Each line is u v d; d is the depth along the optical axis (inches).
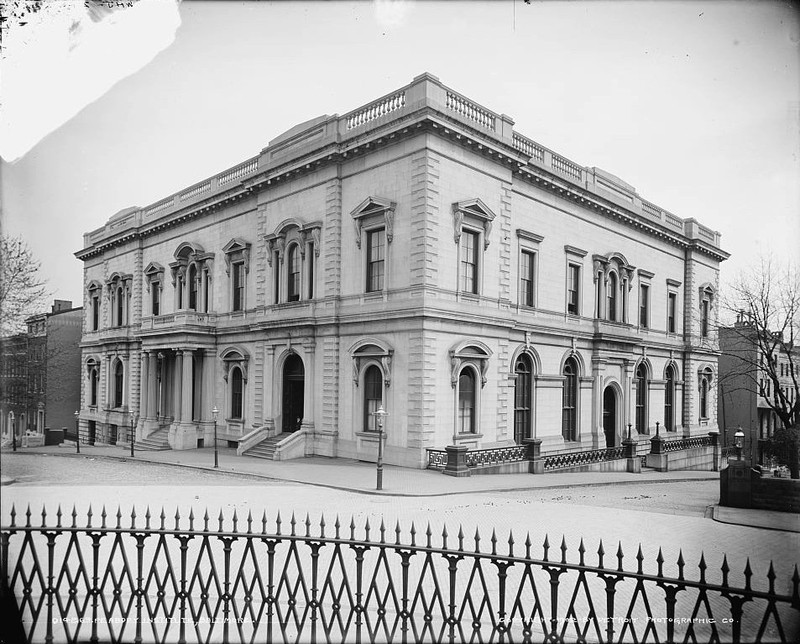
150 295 1642.5
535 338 1183.6
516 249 1142.3
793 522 570.3
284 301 1199.6
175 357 1503.4
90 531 247.1
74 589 241.3
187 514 554.9
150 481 788.6
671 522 573.3
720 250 1787.6
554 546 463.5
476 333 1025.5
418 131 954.1
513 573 391.9
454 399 975.0
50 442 1562.5
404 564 239.8
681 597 354.0
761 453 915.4
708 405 1705.2
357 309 1044.5
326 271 1101.7
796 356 923.4
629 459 1226.0
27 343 1180.5
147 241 1683.1
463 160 1007.0
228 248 1342.3
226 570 244.5
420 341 935.0
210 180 1460.4
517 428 1155.9
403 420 953.5
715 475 1241.4
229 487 743.1
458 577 380.8
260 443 1167.6
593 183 1358.3
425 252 936.9
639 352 1487.5
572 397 1302.9
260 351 1251.2
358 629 235.5
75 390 2015.3
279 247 1208.2
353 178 1071.0
